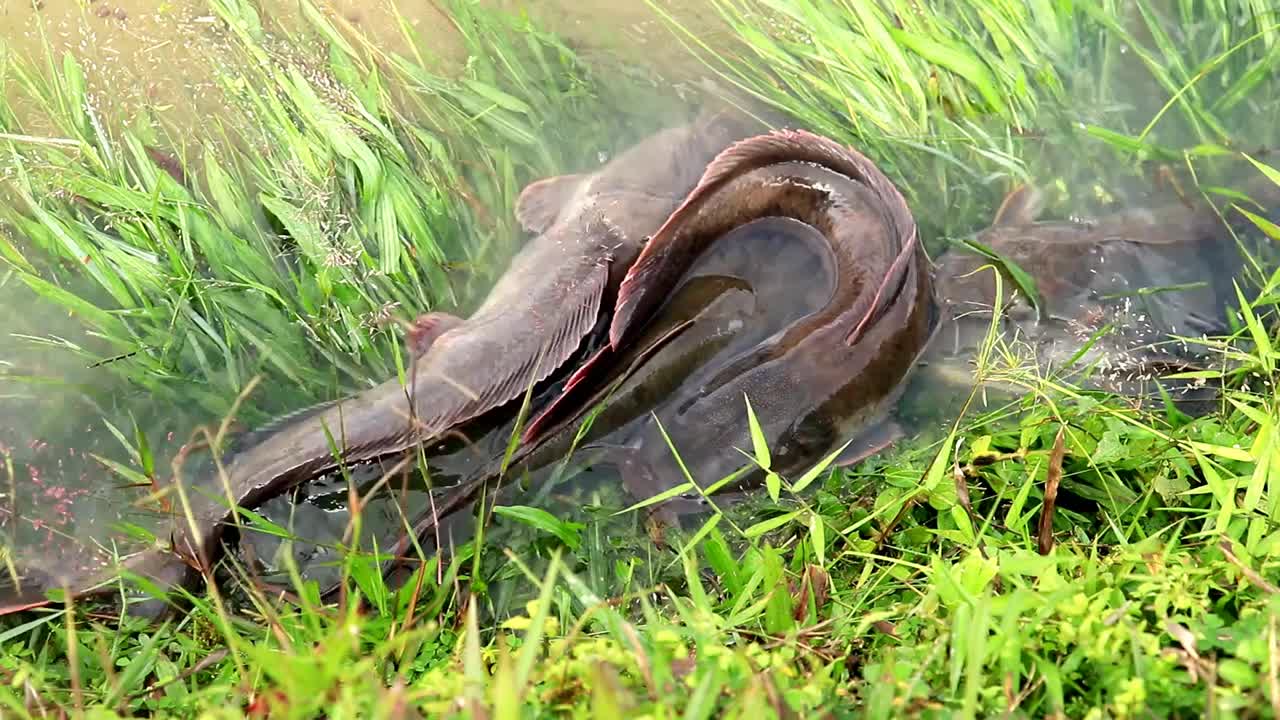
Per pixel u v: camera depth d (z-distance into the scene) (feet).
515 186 13.92
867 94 14.15
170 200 12.93
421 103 14.39
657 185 13.11
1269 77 13.94
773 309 12.21
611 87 14.70
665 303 12.41
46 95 14.26
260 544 11.35
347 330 12.69
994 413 11.22
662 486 11.41
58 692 9.26
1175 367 11.82
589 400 11.55
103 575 10.90
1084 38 14.55
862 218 11.98
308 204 13.05
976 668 6.61
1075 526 9.88
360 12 15.15
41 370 12.54
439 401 11.54
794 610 9.24
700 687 6.08
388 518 11.57
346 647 6.32
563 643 7.35
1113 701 6.89
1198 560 8.55
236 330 12.59
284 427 11.53
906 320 11.82
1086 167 13.60
